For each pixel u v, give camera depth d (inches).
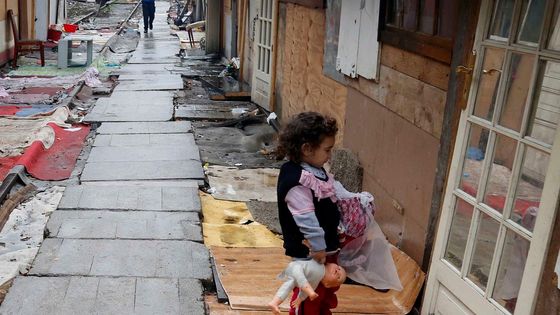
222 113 416.2
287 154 119.3
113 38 840.9
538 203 121.2
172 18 1230.3
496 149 135.0
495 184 134.8
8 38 585.0
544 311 116.8
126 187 253.9
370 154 217.9
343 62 246.7
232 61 583.8
